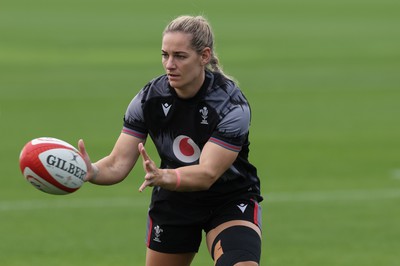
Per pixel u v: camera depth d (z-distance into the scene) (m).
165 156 22.92
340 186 43.75
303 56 97.56
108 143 53.09
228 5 164.25
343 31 122.69
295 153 51.16
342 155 50.69
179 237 23.23
